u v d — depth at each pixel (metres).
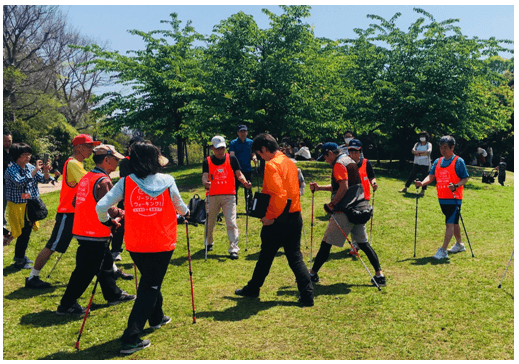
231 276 5.73
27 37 34.16
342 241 5.18
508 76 31.86
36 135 31.48
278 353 3.48
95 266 4.35
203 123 17.03
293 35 16.16
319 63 16.78
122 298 4.77
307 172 16.31
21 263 5.91
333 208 5.16
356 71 20.62
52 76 35.69
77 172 5.00
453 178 6.11
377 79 20.03
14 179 5.62
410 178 12.32
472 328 3.84
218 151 6.78
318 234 8.12
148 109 24.69
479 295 4.60
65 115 41.06
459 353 3.42
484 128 20.91
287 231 4.60
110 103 25.38
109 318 4.30
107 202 3.64
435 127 19.41
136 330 3.55
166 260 3.73
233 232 6.80
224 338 3.77
